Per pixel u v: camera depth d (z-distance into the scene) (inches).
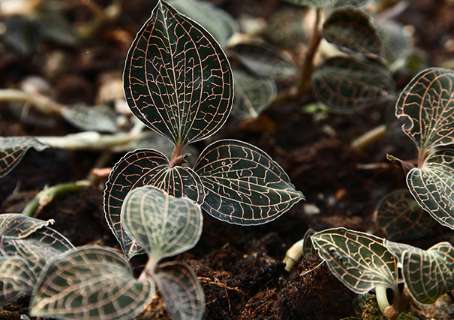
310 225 19.3
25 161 21.4
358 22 19.6
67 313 15.3
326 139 21.4
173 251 15.7
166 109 17.2
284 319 17.3
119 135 21.1
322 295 17.2
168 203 16.1
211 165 17.3
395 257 16.6
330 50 22.9
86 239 19.2
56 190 19.5
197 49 17.1
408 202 18.6
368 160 21.0
